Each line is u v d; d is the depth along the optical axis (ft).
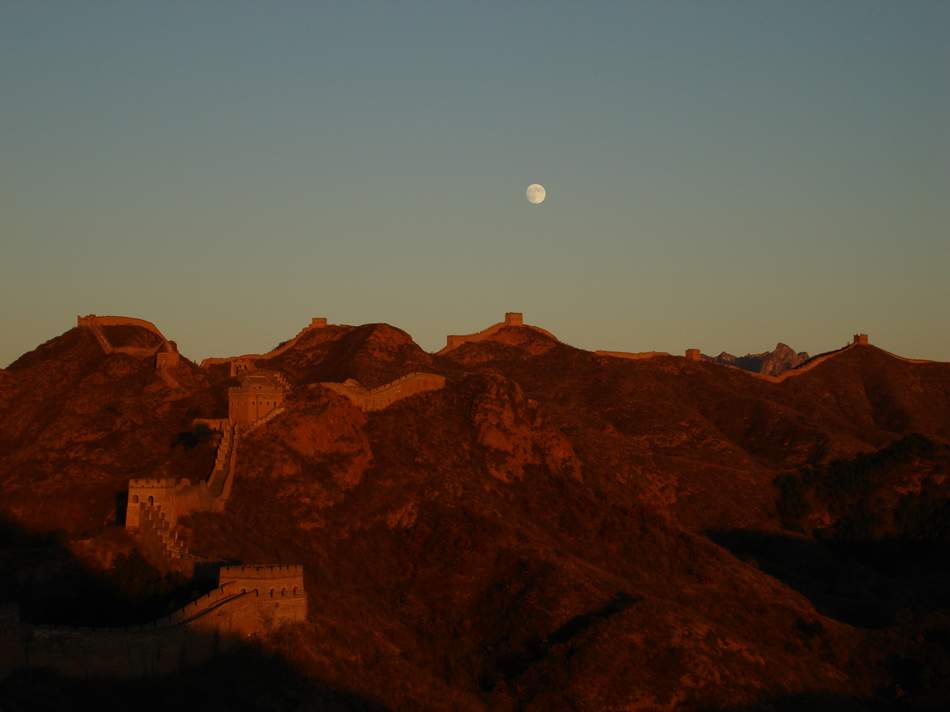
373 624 518.37
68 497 571.28
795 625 618.44
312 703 412.77
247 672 408.26
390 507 608.60
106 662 374.43
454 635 544.62
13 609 376.48
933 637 607.37
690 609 602.85
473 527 606.55
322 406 638.53
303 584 464.65
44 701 354.54
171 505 494.59
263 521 558.97
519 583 574.15
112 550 467.11
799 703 534.37
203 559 467.52
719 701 517.14
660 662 528.22
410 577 574.56
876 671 589.32
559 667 519.19
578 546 655.76
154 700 375.45
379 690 451.12
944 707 563.07
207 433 631.15
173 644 389.60
